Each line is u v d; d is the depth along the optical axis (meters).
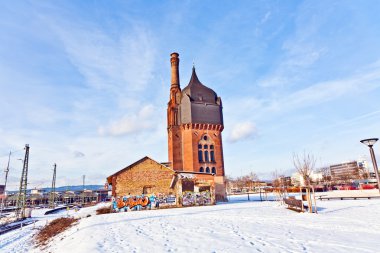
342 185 88.94
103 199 114.56
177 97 62.47
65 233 19.05
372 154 13.67
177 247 10.69
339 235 12.48
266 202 39.34
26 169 46.66
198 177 36.72
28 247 18.50
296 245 10.48
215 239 12.05
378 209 24.09
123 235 13.98
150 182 34.84
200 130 56.50
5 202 80.69
